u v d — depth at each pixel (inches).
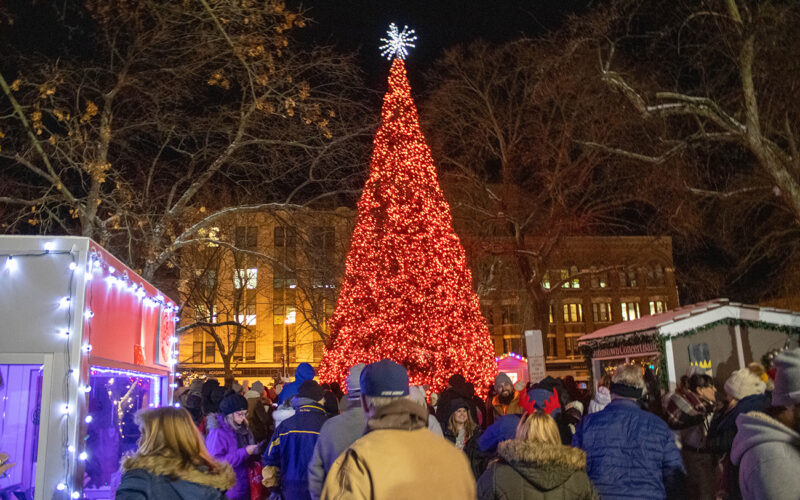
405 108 778.2
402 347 701.3
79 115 569.0
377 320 709.3
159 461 140.6
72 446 228.8
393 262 729.6
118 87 575.5
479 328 748.0
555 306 2743.6
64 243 242.5
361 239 750.5
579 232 1032.2
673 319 560.7
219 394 359.6
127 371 315.0
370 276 731.4
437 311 710.5
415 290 711.7
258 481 314.3
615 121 805.9
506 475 160.1
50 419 230.5
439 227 743.7
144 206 660.1
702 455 255.6
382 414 114.4
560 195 1008.2
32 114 528.4
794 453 130.0
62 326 237.8
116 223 621.9
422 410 118.3
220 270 1644.9
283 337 2632.9
